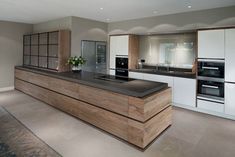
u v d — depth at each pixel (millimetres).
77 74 4367
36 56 6199
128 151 2561
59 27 5590
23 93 5887
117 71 5953
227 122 3654
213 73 3943
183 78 4426
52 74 4398
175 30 4781
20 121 3596
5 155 2414
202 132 3186
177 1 3631
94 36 5898
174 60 5254
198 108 4297
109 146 2688
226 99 3809
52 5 4016
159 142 2820
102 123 3137
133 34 5688
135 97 2596
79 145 2709
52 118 3756
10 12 4750
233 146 2723
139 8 4211
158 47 5574
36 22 6406
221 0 3529
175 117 3924
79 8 4254
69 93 3850
